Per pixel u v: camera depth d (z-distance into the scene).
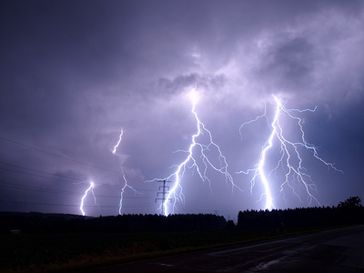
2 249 32.62
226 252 26.69
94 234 70.50
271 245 33.22
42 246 36.56
